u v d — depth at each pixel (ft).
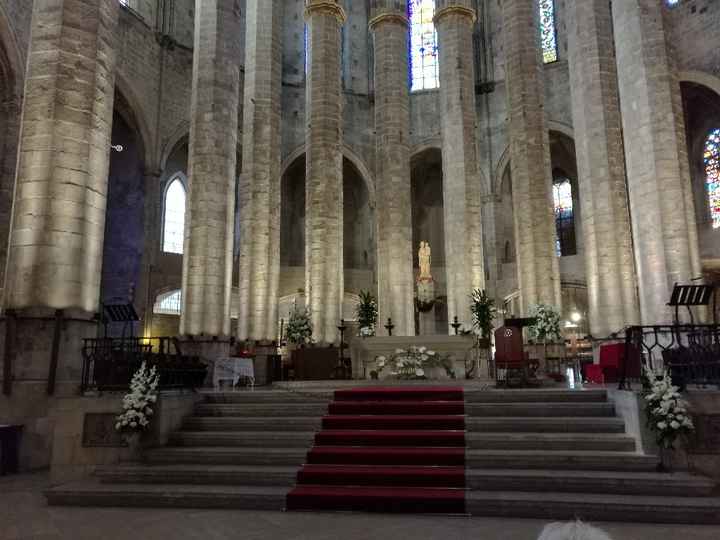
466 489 23.99
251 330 71.41
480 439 27.50
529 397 31.27
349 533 19.92
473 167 75.61
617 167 53.36
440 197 114.21
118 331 80.02
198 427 31.01
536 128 66.95
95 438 28.81
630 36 45.75
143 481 26.20
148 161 86.69
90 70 35.58
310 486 24.91
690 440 24.75
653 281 42.75
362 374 54.19
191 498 24.12
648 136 43.73
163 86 89.71
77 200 34.24
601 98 53.93
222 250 55.26
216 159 56.18
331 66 76.13
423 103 107.76
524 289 64.64
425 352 50.42
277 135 77.41
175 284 90.94
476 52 106.52
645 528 20.29
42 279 32.81
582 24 55.88
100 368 31.65
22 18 64.80
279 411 32.04
